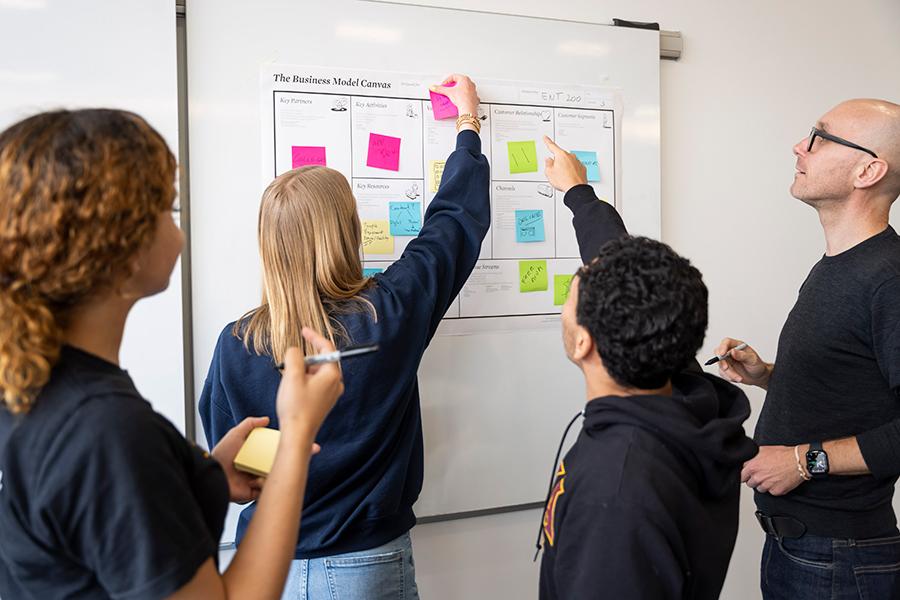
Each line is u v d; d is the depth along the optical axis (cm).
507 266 193
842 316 150
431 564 194
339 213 136
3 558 74
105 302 75
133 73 159
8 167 68
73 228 67
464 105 178
